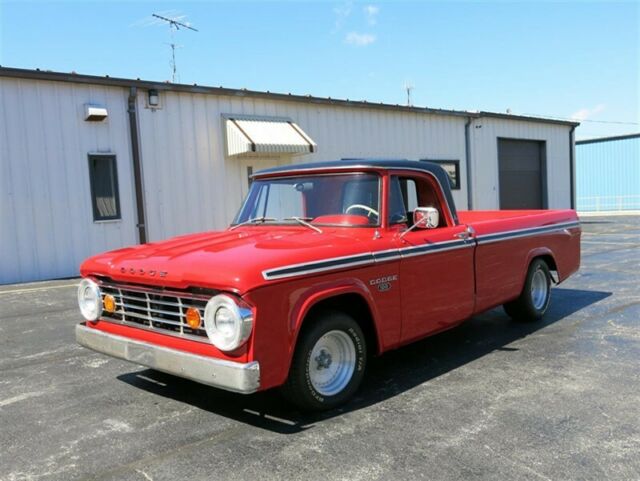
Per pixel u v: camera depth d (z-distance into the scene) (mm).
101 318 4328
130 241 11633
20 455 3408
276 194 4957
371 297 4141
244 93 13086
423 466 3146
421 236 4688
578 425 3643
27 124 10320
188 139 12406
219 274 3436
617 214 32062
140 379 4824
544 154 22516
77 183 10930
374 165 4516
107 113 11227
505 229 5758
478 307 5348
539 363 4980
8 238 10180
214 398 4332
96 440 3602
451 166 18688
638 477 2990
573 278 9547
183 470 3178
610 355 5145
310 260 3729
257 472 3129
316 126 14703
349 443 3467
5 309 7785
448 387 4434
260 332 3395
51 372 5043
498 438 3480
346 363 4113
